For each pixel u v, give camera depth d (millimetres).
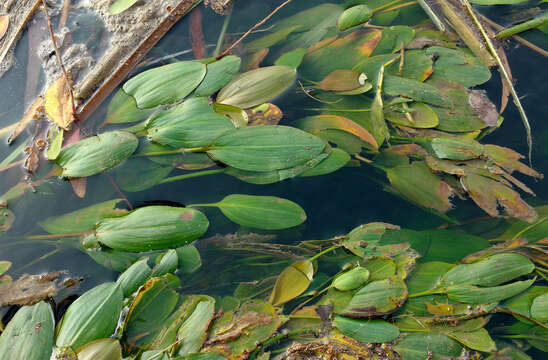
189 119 502
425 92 521
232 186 486
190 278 448
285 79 530
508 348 418
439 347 419
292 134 490
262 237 466
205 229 461
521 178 479
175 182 489
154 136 502
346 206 474
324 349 421
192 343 419
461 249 453
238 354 417
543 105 515
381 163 492
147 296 435
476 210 470
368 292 437
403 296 434
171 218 458
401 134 506
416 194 477
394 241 458
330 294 441
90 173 488
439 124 506
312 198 479
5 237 469
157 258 455
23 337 418
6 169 499
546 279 441
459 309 432
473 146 491
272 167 484
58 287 447
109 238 458
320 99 525
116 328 425
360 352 419
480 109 513
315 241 462
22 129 519
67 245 464
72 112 518
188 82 524
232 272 451
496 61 541
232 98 521
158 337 422
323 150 492
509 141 496
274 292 442
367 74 537
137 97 524
